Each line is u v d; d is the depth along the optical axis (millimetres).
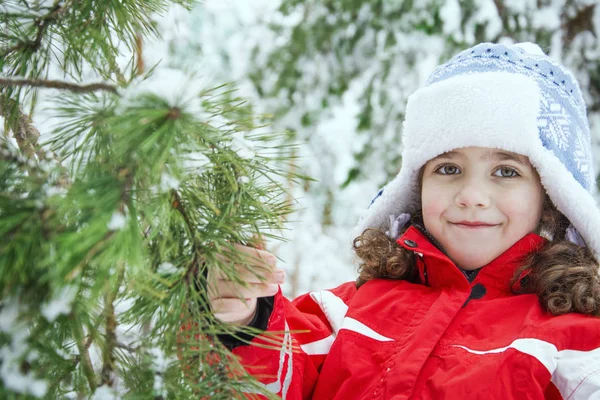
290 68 3217
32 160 646
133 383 689
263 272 844
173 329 695
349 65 3158
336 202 3248
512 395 1006
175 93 587
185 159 625
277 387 986
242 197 770
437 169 1209
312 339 1239
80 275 573
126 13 884
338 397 1146
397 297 1242
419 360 1092
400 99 3051
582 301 1097
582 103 1298
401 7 2920
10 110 820
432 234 1220
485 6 2732
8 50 837
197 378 717
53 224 562
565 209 1159
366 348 1177
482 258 1163
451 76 1254
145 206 587
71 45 881
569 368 1007
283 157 795
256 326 960
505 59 1237
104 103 644
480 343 1083
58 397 654
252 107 791
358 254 1402
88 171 604
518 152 1117
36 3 865
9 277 555
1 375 567
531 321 1078
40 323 585
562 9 2705
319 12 3146
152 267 698
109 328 683
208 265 732
